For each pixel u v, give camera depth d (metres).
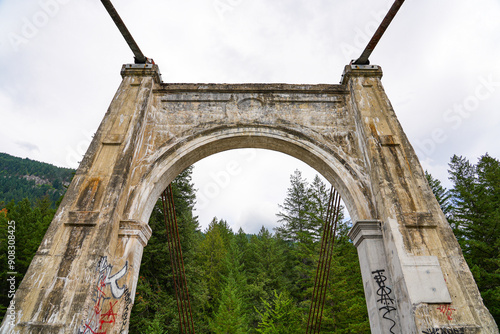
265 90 7.19
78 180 5.42
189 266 17.03
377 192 5.60
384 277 5.05
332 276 15.25
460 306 4.37
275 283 25.89
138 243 5.32
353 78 7.11
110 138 5.96
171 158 6.23
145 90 6.76
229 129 6.65
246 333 18.06
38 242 18.55
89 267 4.50
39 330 4.00
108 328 4.53
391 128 6.32
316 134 6.65
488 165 20.56
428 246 4.88
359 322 13.98
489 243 16.45
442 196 19.86
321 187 24.88
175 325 14.68
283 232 27.66
